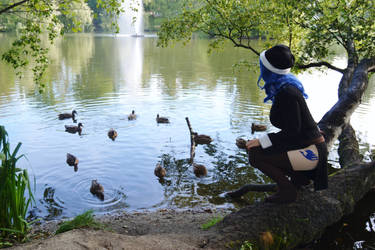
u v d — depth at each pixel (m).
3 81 22.72
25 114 15.52
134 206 7.87
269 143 3.90
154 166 10.20
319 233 4.75
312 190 4.96
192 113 15.84
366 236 5.23
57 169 9.95
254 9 10.81
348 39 9.41
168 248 3.70
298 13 10.15
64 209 7.74
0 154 4.69
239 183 8.99
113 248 3.64
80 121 14.65
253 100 18.06
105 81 23.48
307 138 3.81
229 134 13.04
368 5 9.11
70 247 3.58
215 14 11.39
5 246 4.61
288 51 3.70
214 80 23.69
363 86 7.34
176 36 11.85
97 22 103.94
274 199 4.48
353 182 5.43
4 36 62.16
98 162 10.46
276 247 4.09
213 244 3.91
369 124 13.47
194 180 9.25
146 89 20.98
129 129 13.64
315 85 20.98
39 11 7.98
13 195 4.90
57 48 46.88
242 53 39.28
